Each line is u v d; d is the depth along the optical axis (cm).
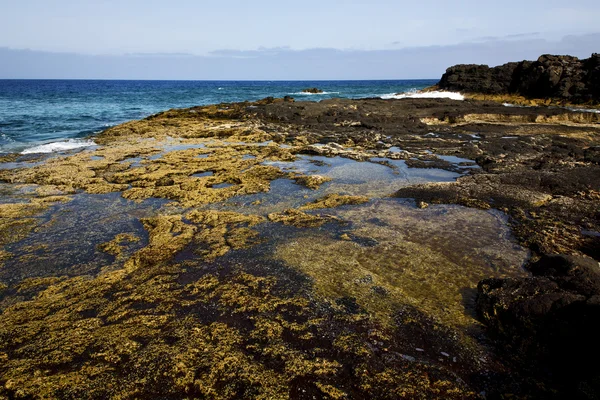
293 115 3503
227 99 7550
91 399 564
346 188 1583
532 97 4997
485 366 630
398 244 1055
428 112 3544
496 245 1052
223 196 1479
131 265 958
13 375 605
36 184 1647
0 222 1224
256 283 862
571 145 2291
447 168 1905
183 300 805
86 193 1530
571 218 1218
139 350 658
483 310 746
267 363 629
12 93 9594
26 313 769
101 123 3809
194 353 646
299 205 1389
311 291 830
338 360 638
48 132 3136
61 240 1107
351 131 2922
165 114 3725
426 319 744
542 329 661
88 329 716
